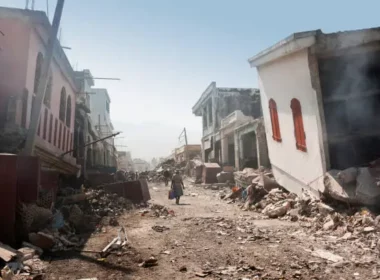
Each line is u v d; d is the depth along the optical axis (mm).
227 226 7652
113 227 7742
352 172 7949
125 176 24906
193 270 4441
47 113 10438
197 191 19078
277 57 11070
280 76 11383
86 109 19625
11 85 8617
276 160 12234
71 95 14859
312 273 4266
